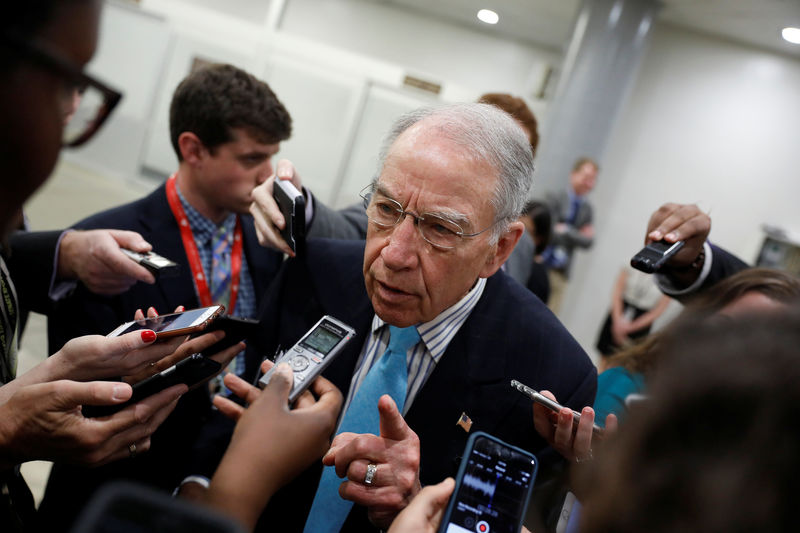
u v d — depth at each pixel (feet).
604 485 1.60
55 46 1.63
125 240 4.74
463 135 3.35
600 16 21.76
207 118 5.33
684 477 1.44
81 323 5.01
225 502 2.71
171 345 3.41
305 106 28.12
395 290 3.45
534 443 3.85
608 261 24.99
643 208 24.62
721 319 1.66
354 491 2.95
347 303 4.11
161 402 3.42
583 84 22.02
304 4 28.37
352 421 3.58
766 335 1.53
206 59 28.63
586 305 25.27
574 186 21.42
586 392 3.88
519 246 7.45
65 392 2.99
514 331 3.93
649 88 24.14
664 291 5.48
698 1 20.40
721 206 24.08
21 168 1.65
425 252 3.34
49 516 4.50
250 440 2.86
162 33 28.76
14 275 4.81
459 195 3.28
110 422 3.20
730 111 23.75
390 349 3.70
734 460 1.41
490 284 4.13
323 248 4.41
